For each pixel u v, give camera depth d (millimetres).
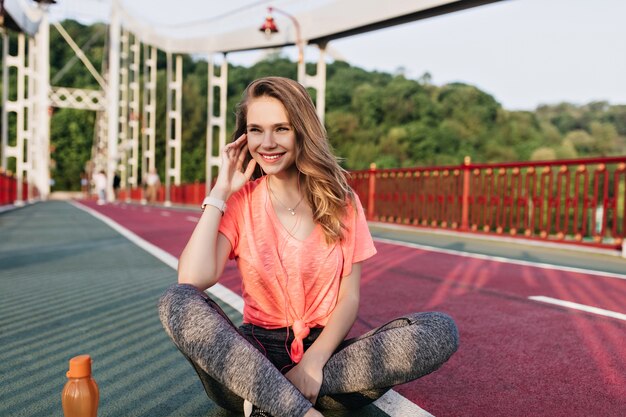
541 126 58281
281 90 1614
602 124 60031
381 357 1464
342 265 1717
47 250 6699
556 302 3707
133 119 41844
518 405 1949
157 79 62406
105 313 3379
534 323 3123
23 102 25828
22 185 25500
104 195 28578
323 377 1506
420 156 51906
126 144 42312
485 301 3744
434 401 1982
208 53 26734
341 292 1735
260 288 1692
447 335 1480
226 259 1697
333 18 15906
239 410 1806
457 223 10023
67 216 14367
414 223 11344
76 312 3404
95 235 8672
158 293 4020
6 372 2277
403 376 1469
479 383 2168
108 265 5434
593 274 5070
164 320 1445
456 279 4680
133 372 2277
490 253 6801
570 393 2064
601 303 3725
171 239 8008
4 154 25172
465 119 55344
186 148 59812
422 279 4672
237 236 1706
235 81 54844
